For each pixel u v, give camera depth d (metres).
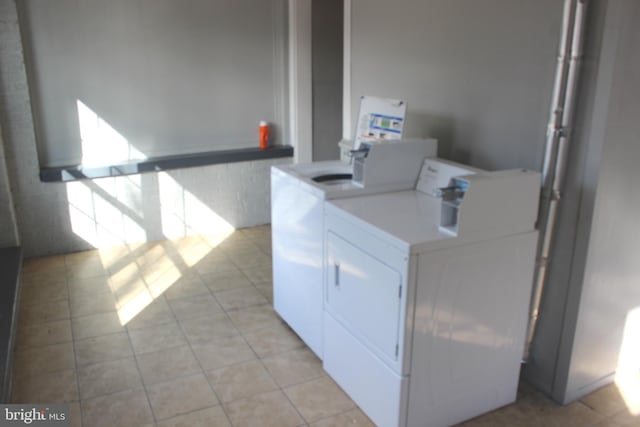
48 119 3.90
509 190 2.09
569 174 2.22
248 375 2.61
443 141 2.95
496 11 2.50
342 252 2.33
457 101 2.82
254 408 2.37
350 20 3.62
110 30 3.92
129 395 2.45
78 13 3.80
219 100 4.44
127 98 4.09
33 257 4.03
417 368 2.07
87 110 3.99
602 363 2.50
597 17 2.02
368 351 2.23
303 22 4.47
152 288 3.55
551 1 2.22
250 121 4.62
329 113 4.81
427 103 3.04
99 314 3.20
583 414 2.35
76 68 3.88
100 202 4.14
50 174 3.88
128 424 2.26
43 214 3.98
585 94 2.11
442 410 2.21
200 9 4.18
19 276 3.43
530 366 2.54
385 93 3.38
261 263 3.97
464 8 2.68
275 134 4.77
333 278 2.43
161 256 4.08
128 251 4.17
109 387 2.50
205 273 3.79
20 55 3.63
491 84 2.59
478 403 2.32
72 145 4.02
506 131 2.54
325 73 4.69
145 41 4.05
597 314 2.36
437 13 2.86
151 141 4.27
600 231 2.21
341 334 2.43
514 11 2.40
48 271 3.79
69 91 3.90
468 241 2.04
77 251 4.16
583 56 2.09
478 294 2.14
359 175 2.67
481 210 2.04
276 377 2.60
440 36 2.87
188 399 2.43
